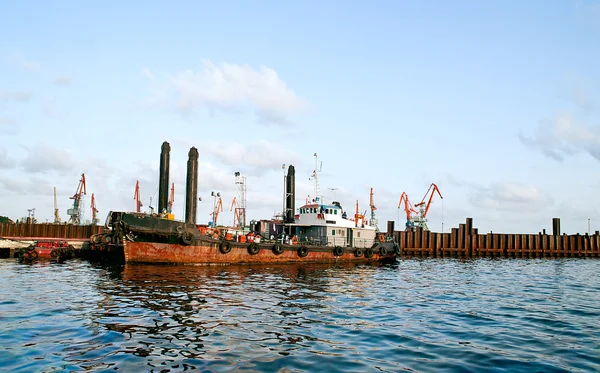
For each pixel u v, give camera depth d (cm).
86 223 8000
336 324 1659
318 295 2344
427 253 7662
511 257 7300
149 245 3378
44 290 2275
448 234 7756
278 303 2056
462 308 2078
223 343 1350
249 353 1255
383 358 1241
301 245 4159
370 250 4675
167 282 2617
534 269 4744
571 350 1350
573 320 1820
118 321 1600
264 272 3356
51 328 1480
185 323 1596
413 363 1201
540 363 1216
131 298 2066
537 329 1641
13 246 4678
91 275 2927
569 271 4522
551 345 1408
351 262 4516
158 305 1911
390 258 4978
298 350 1301
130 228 3325
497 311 2012
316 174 4809
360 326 1636
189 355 1223
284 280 2922
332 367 1153
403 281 3189
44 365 1116
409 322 1727
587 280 3575
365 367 1160
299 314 1823
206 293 2259
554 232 8075
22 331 1433
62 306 1853
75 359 1166
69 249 4562
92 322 1575
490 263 5675
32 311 1742
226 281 2745
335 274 3428
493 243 7669
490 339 1474
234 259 3719
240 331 1505
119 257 4112
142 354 1220
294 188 4941
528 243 7694
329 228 4519
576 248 7656
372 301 2222
